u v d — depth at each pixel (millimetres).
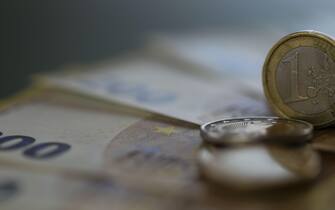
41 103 201
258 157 141
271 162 140
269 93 169
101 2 339
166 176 141
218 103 197
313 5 401
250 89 217
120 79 230
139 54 289
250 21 390
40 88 219
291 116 166
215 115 182
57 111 192
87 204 130
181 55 266
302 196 134
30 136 167
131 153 153
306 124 155
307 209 129
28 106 198
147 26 363
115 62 271
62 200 132
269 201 132
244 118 163
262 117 164
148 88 216
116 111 191
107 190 135
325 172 145
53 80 223
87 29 336
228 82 227
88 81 225
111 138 164
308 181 138
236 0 396
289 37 163
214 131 151
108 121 180
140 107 190
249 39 313
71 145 159
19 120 182
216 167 138
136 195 133
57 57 325
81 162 148
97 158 150
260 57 267
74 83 220
